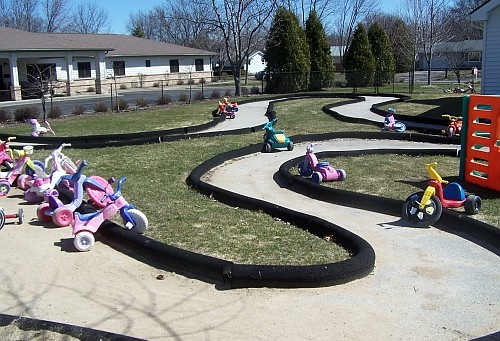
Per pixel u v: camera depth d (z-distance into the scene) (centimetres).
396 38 5284
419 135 1395
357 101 2553
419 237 638
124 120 2011
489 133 856
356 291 484
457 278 514
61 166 839
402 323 421
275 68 3425
